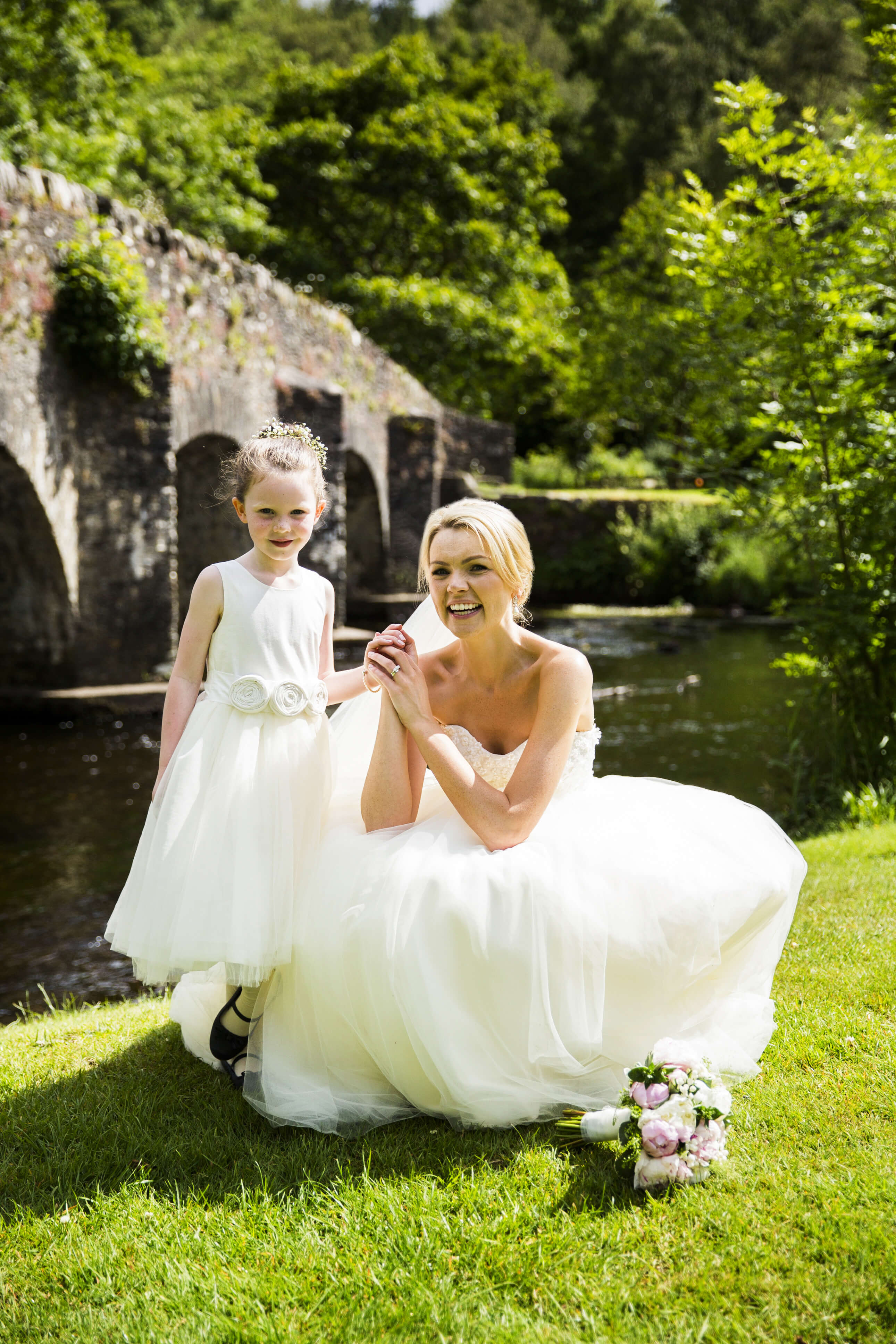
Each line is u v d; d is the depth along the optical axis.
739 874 2.58
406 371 25.47
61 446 10.05
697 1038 2.51
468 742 2.84
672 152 39.19
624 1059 2.54
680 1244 1.91
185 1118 2.51
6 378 8.99
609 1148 2.28
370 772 2.76
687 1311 1.74
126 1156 2.34
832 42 28.36
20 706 10.52
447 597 2.76
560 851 2.53
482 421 26.05
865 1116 2.30
